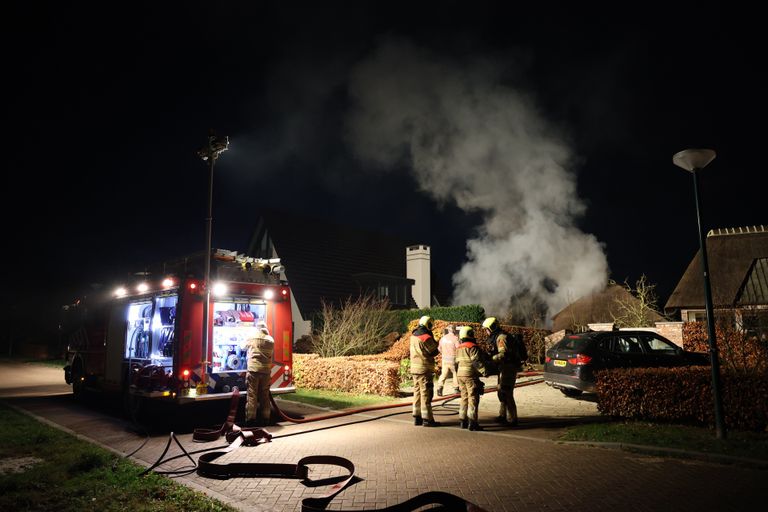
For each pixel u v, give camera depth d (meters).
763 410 7.19
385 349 18.33
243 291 9.84
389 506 4.82
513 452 6.72
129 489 5.38
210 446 7.47
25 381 17.59
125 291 11.04
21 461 6.73
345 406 10.86
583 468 5.89
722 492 4.99
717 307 12.84
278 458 6.66
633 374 8.30
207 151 10.30
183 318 8.95
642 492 5.03
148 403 9.82
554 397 11.95
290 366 10.30
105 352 11.45
